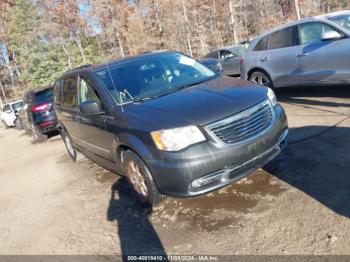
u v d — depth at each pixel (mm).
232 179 3754
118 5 43625
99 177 5973
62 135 7492
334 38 6582
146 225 4000
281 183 4148
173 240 3596
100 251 3729
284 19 46781
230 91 4203
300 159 4637
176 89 4605
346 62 6461
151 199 4148
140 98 4547
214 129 3658
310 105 7059
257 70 8516
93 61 44781
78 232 4258
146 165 3973
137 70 5059
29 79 41906
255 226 3488
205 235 3545
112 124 4418
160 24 47281
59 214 4910
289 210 3604
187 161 3602
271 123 4047
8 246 4367
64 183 6152
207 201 4152
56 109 7113
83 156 7277
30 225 4820
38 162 8359
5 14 46812
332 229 3176
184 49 48125
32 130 11906
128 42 44844
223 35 49969
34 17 42875
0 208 5770
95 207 4805
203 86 4543
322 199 3650
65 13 42531
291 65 7559
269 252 3094
